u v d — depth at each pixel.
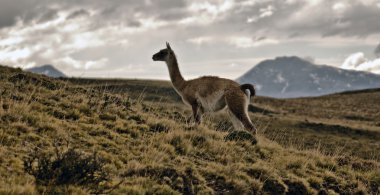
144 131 13.44
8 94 13.87
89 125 12.55
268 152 14.01
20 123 11.00
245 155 12.94
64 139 10.94
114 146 11.39
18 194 7.39
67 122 12.39
